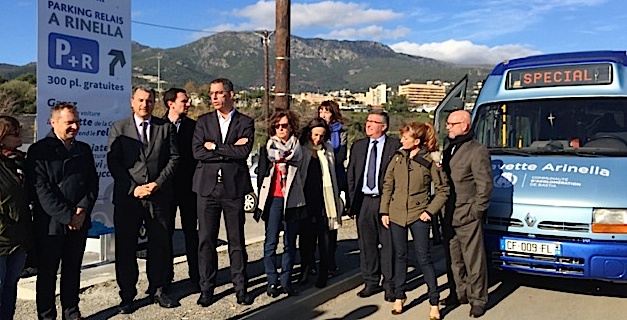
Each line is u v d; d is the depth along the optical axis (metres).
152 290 6.50
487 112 8.21
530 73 8.10
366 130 6.95
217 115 6.41
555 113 7.73
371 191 6.89
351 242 10.32
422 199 6.22
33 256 5.44
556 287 7.61
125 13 8.19
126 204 6.07
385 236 6.89
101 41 7.86
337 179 7.56
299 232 7.33
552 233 6.42
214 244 6.45
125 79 8.21
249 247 9.72
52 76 7.23
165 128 6.18
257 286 7.26
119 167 6.05
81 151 5.57
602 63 7.71
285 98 9.95
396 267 6.47
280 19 9.88
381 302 7.00
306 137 7.14
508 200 6.70
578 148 7.31
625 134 7.25
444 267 8.92
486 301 6.41
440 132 8.12
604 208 6.25
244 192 6.46
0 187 4.93
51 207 5.27
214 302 6.56
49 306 5.54
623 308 6.77
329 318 6.44
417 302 7.02
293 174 6.72
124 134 6.06
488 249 6.80
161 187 6.11
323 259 7.20
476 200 6.11
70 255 5.64
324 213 7.08
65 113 5.36
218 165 6.34
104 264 8.18
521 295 7.29
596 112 7.53
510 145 7.86
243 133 6.38
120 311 6.13
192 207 7.00
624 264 6.20
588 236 6.27
